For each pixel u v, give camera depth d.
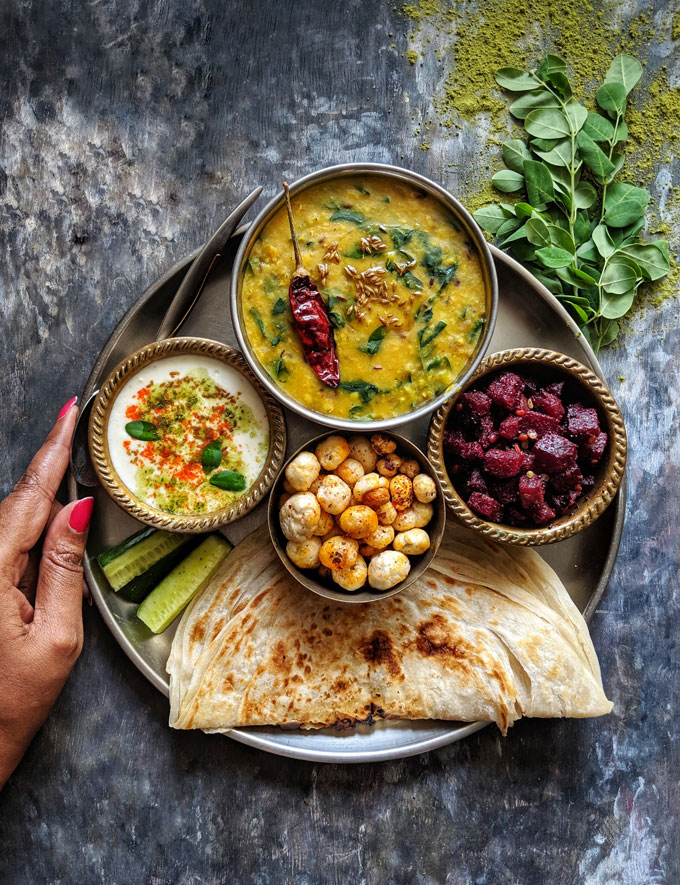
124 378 0.44
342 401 0.44
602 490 0.44
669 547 0.50
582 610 0.47
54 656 0.44
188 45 0.50
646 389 0.50
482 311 0.44
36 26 0.49
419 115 0.50
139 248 0.49
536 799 0.49
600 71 0.50
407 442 0.44
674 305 0.50
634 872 0.49
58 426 0.46
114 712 0.49
